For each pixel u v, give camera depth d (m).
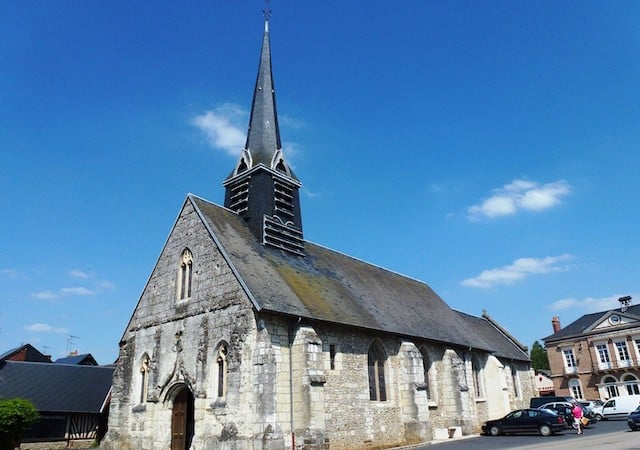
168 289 24.05
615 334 52.94
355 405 22.83
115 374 25.02
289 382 19.97
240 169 28.69
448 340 31.06
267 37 33.69
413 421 25.12
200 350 21.06
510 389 42.09
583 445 19.44
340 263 31.52
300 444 18.88
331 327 22.84
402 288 36.12
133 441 22.77
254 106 31.16
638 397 38.53
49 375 34.00
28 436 30.58
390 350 26.22
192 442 19.95
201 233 23.38
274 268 23.88
